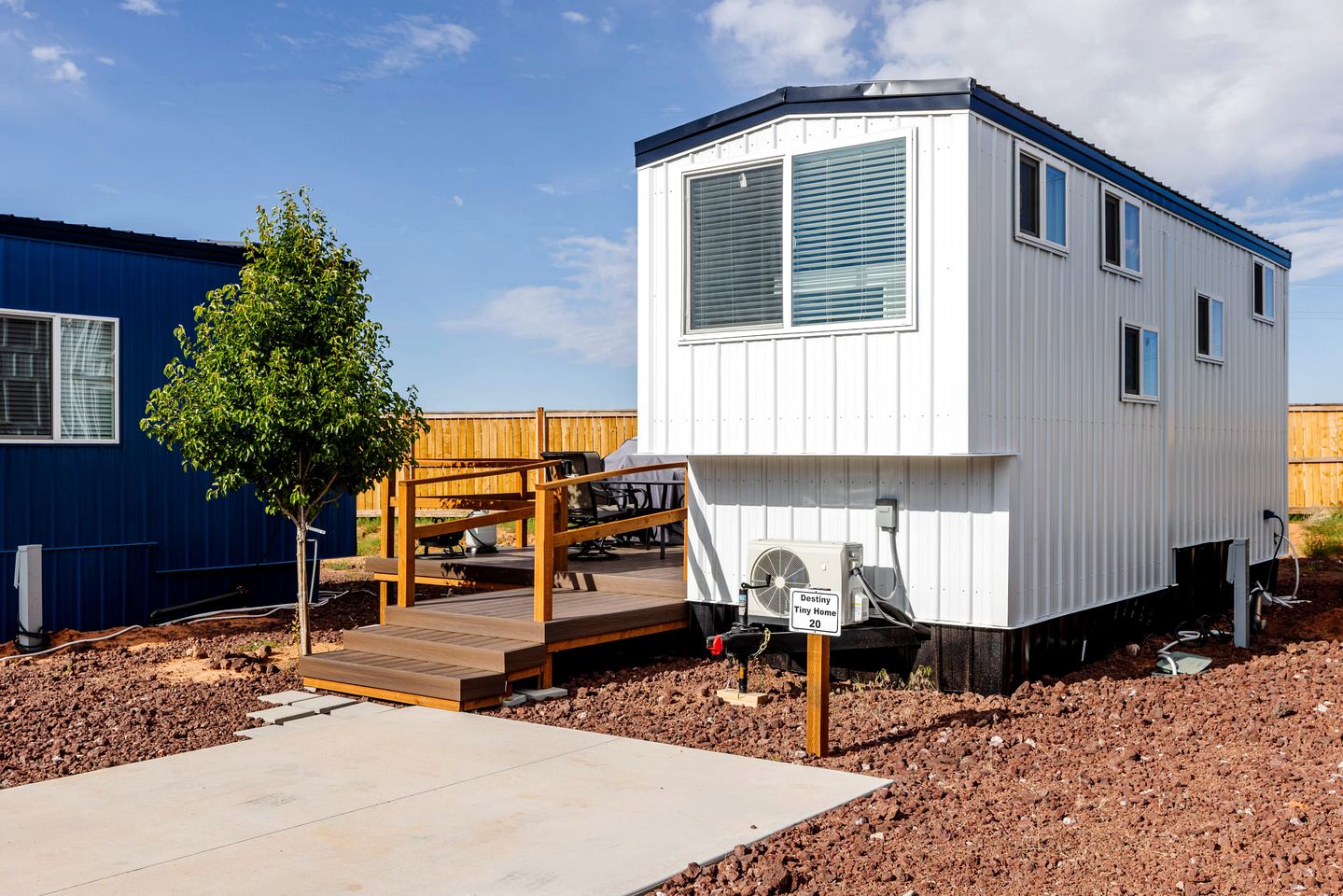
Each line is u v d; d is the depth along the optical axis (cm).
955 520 793
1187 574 1116
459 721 707
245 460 882
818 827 503
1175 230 1105
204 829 495
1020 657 794
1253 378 1331
